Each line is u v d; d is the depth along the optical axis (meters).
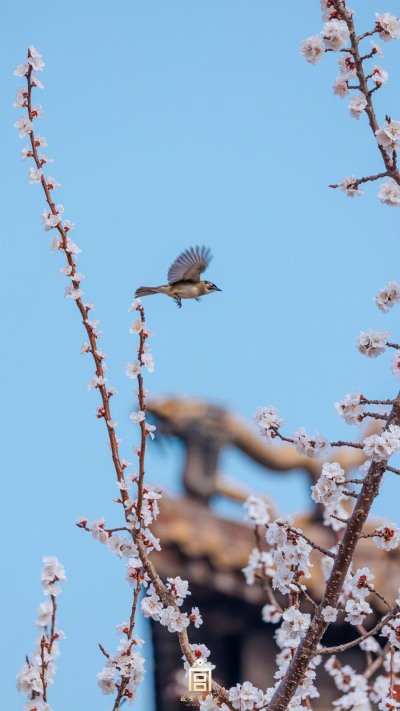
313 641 9.10
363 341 9.00
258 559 14.02
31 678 8.95
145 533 9.54
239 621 14.17
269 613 13.86
